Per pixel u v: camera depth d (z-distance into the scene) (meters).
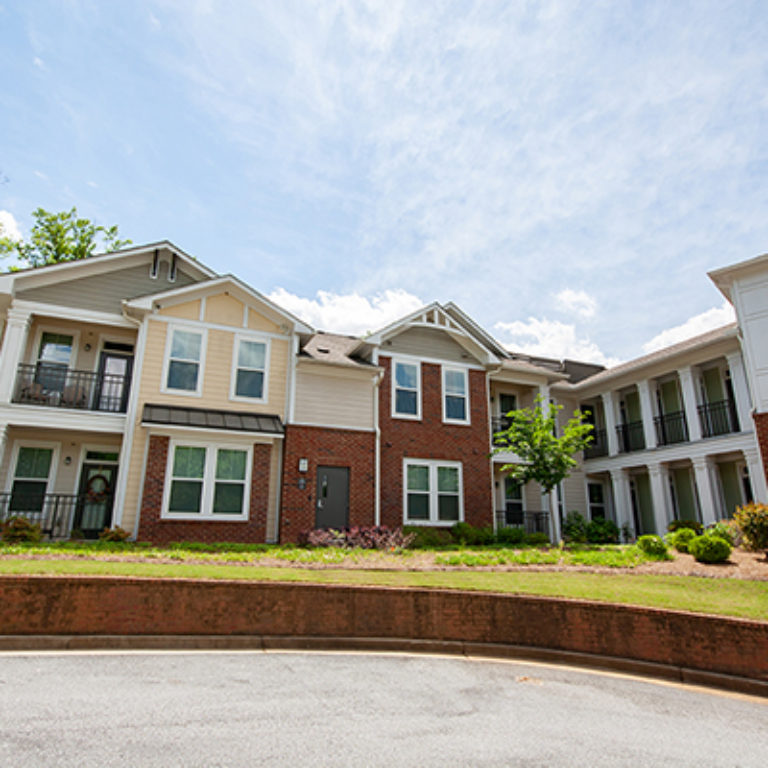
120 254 15.00
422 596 7.50
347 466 15.51
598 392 22.77
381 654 6.79
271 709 4.57
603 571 10.50
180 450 13.62
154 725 4.05
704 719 5.15
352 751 3.83
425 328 18.39
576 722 4.80
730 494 19.06
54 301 14.38
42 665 5.45
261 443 14.43
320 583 7.35
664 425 20.36
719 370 19.38
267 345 15.60
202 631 6.75
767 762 4.18
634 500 22.70
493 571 10.05
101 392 14.91
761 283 15.37
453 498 17.33
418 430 17.33
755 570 10.34
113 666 5.55
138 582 6.72
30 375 14.64
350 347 19.14
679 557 12.35
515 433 15.94
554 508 18.77
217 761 3.51
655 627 6.95
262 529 13.95
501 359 19.53
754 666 6.35
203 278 16.22
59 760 3.37
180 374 14.47
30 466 14.60
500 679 6.04
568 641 7.26
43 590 6.45
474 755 3.91
